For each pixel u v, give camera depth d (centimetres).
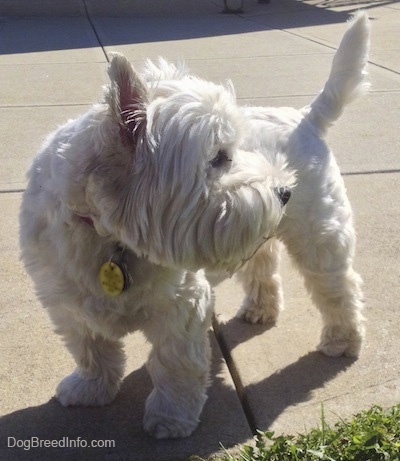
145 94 59
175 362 69
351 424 64
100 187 59
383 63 210
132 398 76
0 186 127
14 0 383
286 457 60
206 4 386
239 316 91
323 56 228
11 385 77
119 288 63
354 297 81
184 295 67
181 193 59
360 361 81
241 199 60
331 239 78
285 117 79
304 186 76
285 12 345
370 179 128
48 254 66
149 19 336
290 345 85
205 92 60
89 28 308
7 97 185
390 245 105
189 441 70
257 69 211
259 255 86
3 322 88
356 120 159
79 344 73
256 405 74
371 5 354
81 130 61
